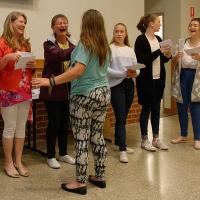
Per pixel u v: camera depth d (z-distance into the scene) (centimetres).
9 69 282
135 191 274
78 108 253
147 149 390
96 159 278
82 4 463
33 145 396
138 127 516
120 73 341
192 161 352
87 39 243
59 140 344
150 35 384
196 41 397
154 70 378
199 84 389
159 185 286
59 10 439
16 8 398
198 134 403
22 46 297
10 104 288
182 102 411
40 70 415
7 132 297
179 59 401
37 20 418
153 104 389
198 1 666
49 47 312
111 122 507
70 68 252
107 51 253
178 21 625
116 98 348
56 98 316
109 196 264
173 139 439
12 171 304
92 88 249
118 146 382
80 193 267
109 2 496
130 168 329
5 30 288
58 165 326
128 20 527
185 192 272
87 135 262
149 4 658
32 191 273
